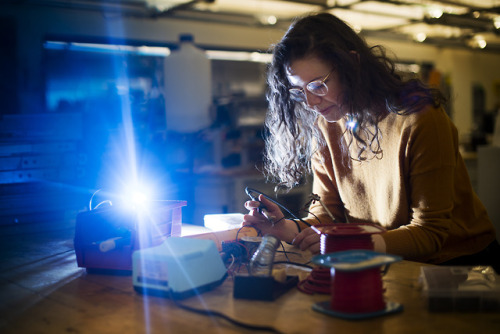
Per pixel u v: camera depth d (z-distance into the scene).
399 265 1.29
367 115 1.45
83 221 1.35
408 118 1.44
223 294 1.12
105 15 5.66
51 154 2.16
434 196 1.40
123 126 2.50
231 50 6.67
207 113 3.51
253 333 0.90
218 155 4.66
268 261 1.11
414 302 1.03
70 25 5.47
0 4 5.02
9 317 1.05
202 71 3.47
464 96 10.19
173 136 2.81
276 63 1.47
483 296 0.96
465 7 5.83
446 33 8.05
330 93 1.41
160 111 2.76
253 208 1.54
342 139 1.64
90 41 5.36
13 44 5.09
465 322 0.91
